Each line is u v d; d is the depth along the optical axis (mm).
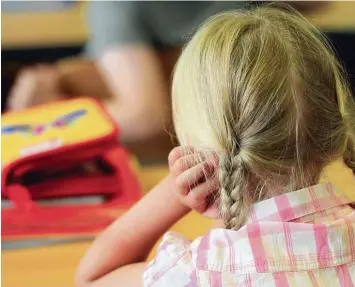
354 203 823
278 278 724
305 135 750
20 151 1299
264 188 767
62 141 1312
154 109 1532
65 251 1195
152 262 793
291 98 738
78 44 1535
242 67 738
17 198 1271
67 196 1290
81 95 1535
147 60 1539
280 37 772
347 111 818
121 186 1312
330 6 1582
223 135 742
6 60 1510
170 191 931
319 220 760
